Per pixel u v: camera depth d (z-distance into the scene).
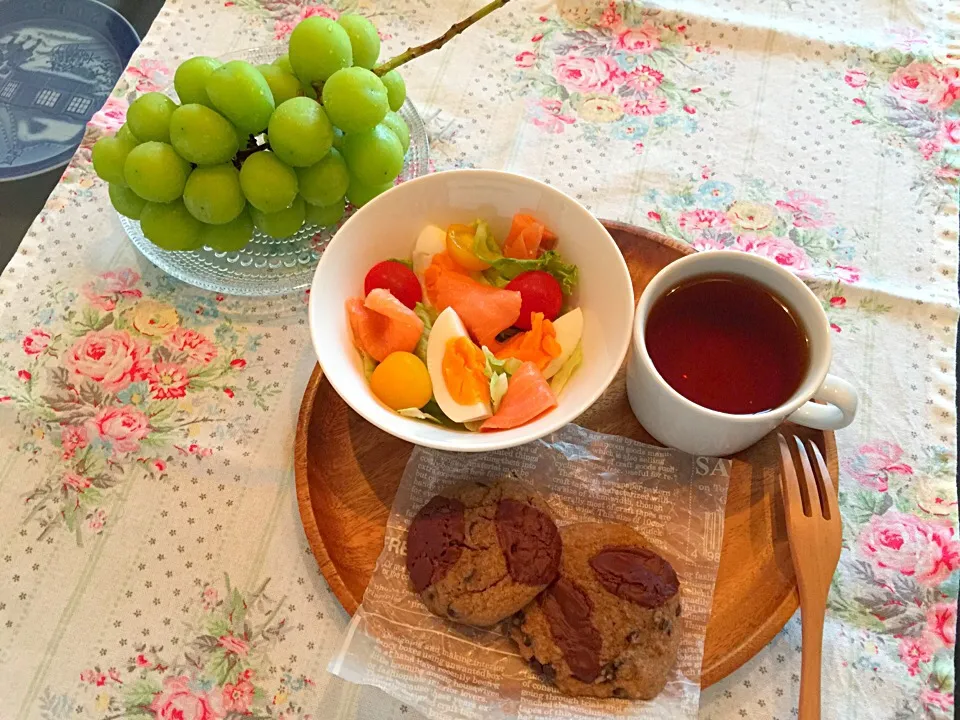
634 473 0.78
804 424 0.73
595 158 1.02
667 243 0.88
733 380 0.72
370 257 0.80
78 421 0.85
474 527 0.72
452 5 1.15
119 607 0.75
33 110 1.09
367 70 0.79
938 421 0.84
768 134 1.04
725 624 0.70
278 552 0.78
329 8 1.14
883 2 1.14
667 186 1.00
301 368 0.88
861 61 1.09
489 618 0.68
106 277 0.94
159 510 0.80
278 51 1.05
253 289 0.89
